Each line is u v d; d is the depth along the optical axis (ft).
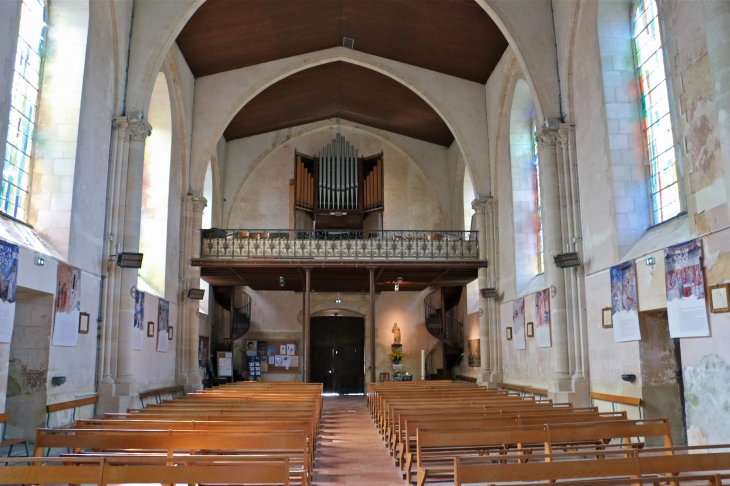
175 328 65.51
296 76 75.61
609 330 43.24
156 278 60.59
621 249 41.93
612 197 42.78
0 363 31.45
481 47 64.64
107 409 43.34
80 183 41.32
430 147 94.02
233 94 70.59
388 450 36.32
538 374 55.98
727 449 29.35
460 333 92.63
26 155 39.52
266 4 58.44
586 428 24.44
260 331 94.27
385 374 94.43
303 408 34.47
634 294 39.32
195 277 68.59
